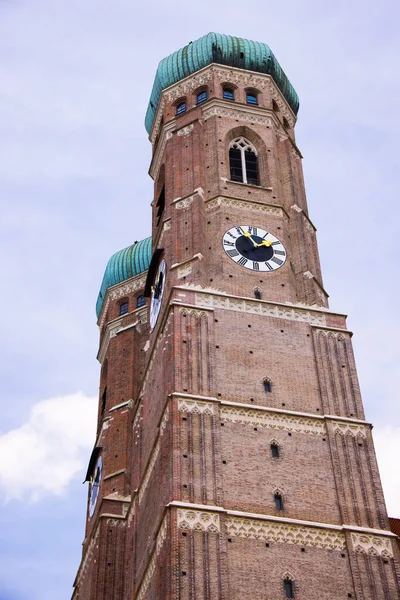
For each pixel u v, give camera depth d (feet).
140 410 242.99
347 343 227.81
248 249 240.94
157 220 274.98
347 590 184.96
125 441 277.44
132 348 298.97
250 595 179.83
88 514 284.41
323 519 194.18
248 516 189.67
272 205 253.44
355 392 218.18
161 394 219.82
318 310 232.53
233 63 288.10
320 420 210.38
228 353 217.15
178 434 199.31
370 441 209.15
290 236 252.21
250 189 255.91
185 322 220.02
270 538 188.34
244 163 266.77
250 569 183.11
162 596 181.06
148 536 207.51
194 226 244.63
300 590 182.91
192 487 192.03
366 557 189.57
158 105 294.05
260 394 212.02
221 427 203.31
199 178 255.91
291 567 185.37
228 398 209.36
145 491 219.61
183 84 288.51
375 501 199.11
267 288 234.17
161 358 225.97
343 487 199.72
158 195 282.36
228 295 228.02
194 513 186.80
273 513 192.54
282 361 219.41
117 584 247.50
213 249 239.91
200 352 215.51
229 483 195.00
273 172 263.08
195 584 177.78
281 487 197.06
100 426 295.28
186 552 181.47
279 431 206.39
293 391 214.69
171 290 226.17
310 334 226.99
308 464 202.39
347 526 192.75
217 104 274.36
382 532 193.16
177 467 194.29
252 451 201.36
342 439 208.13
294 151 279.28
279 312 228.63
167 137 277.85
